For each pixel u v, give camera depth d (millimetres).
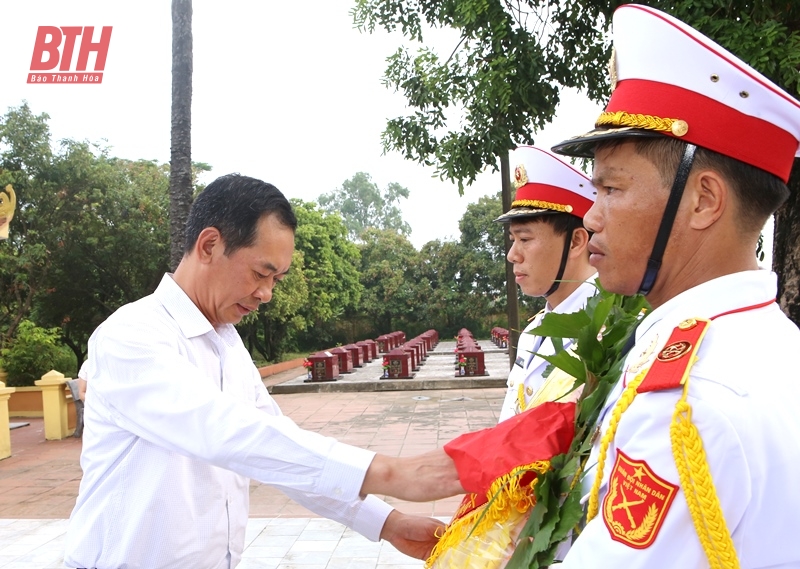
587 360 1228
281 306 19562
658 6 4039
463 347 15820
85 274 15852
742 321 954
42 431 10227
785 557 873
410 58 6180
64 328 17047
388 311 30828
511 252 2254
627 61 1060
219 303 1716
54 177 14680
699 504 826
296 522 5383
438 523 1798
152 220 15625
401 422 9805
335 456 1368
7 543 5055
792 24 3840
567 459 1187
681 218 1003
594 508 1009
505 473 1206
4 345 13211
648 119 992
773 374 906
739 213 992
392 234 32375
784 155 986
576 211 2109
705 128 972
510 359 7375
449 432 8922
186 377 1492
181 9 6086
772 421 870
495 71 5164
